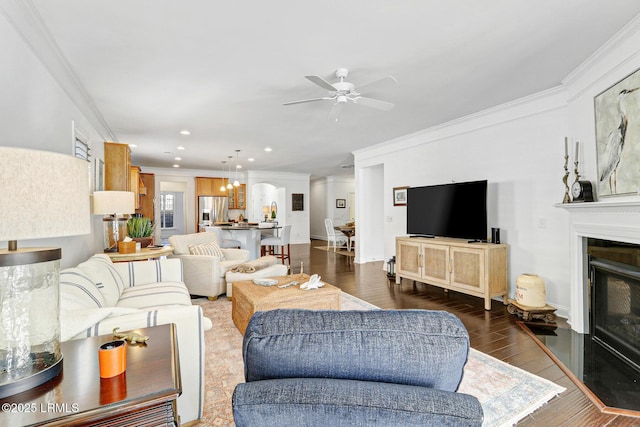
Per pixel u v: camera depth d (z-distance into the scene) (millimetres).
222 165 8727
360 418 674
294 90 3271
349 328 786
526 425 1700
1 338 967
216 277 4031
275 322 814
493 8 1965
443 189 4355
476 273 3715
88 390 960
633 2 1905
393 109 3924
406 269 4711
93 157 3822
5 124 1754
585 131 2873
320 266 6387
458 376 780
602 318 2652
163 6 1933
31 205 904
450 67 2775
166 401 965
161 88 3199
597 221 2617
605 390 1995
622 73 2336
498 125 3949
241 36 2275
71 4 1906
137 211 8172
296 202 10547
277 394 705
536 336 2842
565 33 2250
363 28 2180
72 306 1636
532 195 3598
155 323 1561
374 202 6844
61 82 2627
